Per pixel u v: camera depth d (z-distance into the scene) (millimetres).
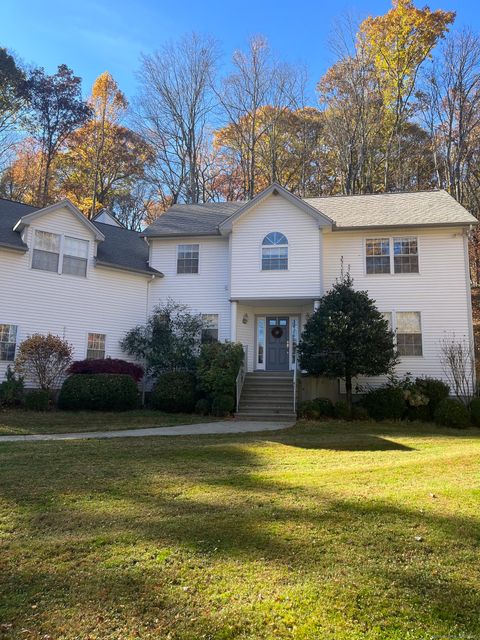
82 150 34906
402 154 32188
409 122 31969
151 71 31312
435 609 3154
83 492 5801
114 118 35219
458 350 15766
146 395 17609
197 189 32188
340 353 13922
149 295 18859
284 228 17234
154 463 7531
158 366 16609
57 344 14648
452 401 13555
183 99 31797
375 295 16969
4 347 14789
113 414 14078
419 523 4711
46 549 4109
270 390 15859
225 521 4766
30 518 4891
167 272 18938
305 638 2848
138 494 5746
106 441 9734
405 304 16734
